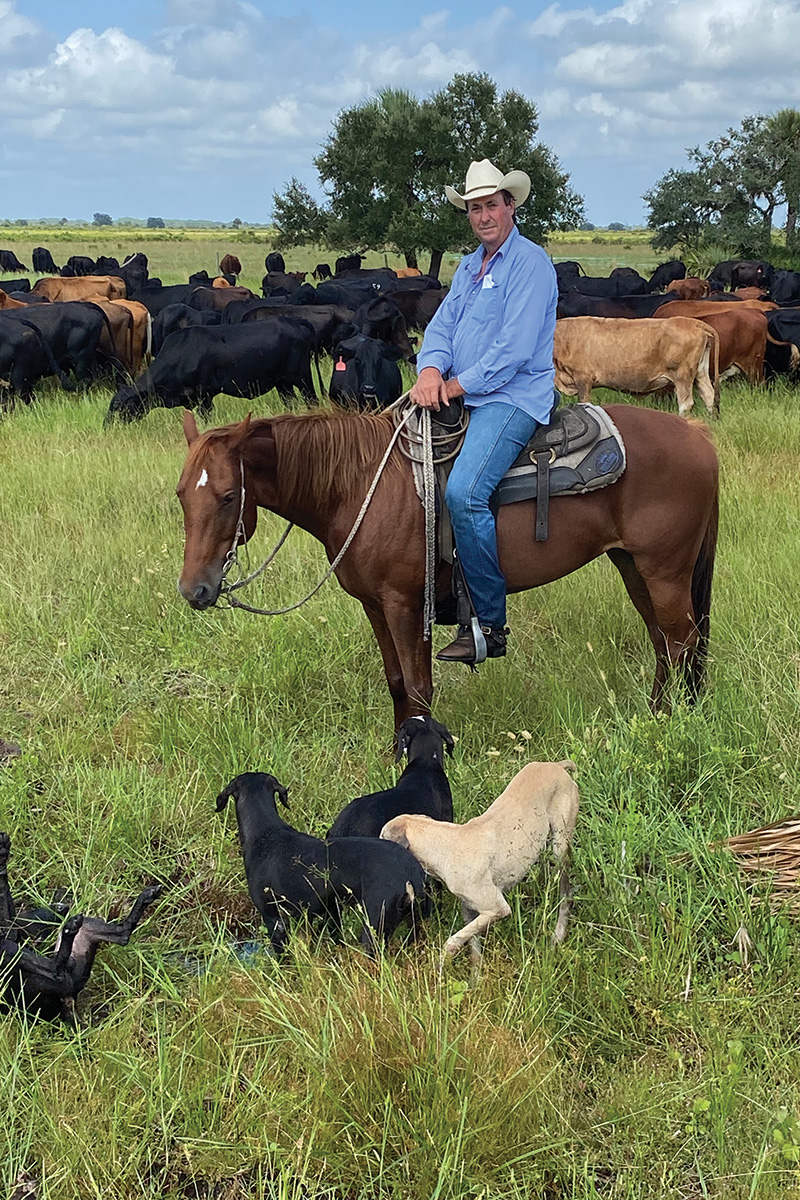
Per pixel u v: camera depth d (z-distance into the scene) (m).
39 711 5.89
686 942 3.69
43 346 15.91
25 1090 3.17
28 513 8.91
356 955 3.60
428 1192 2.84
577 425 4.98
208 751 5.23
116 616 6.99
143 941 3.98
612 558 5.52
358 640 6.46
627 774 4.74
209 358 14.46
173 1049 3.34
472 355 4.89
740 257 49.84
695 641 5.43
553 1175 2.97
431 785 4.27
